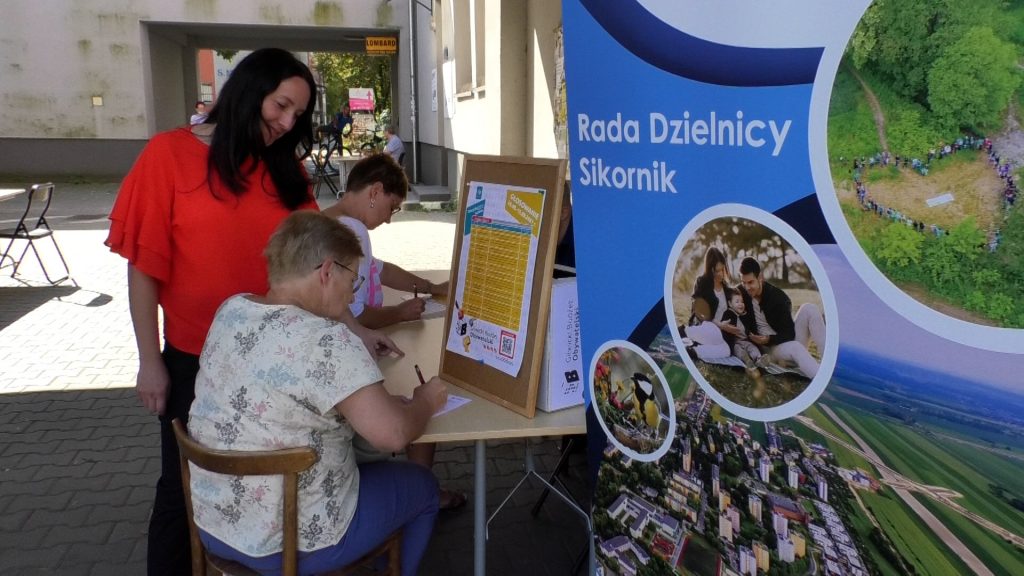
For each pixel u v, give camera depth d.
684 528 1.62
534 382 2.04
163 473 2.21
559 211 1.99
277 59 2.08
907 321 1.11
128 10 18.03
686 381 1.55
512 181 2.13
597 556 1.93
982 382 1.02
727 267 1.41
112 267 8.38
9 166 18.58
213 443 1.73
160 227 2.05
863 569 1.23
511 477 3.70
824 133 1.19
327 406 1.68
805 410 1.29
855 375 1.20
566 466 3.53
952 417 1.06
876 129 1.12
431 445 2.93
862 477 1.21
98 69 18.34
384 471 2.01
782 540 1.38
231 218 2.09
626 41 1.56
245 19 17.97
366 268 2.83
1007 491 1.00
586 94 1.70
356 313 2.80
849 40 1.14
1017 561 1.00
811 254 1.24
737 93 1.33
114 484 3.57
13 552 2.99
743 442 1.44
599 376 1.83
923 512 1.12
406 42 17.88
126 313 6.57
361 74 32.38
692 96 1.43
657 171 1.54
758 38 1.28
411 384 2.30
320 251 1.78
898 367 1.13
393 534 2.00
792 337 1.30
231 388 1.72
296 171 2.24
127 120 18.70
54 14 17.94
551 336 2.05
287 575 1.74
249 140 2.07
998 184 0.98
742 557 1.47
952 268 1.04
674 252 1.54
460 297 2.31
